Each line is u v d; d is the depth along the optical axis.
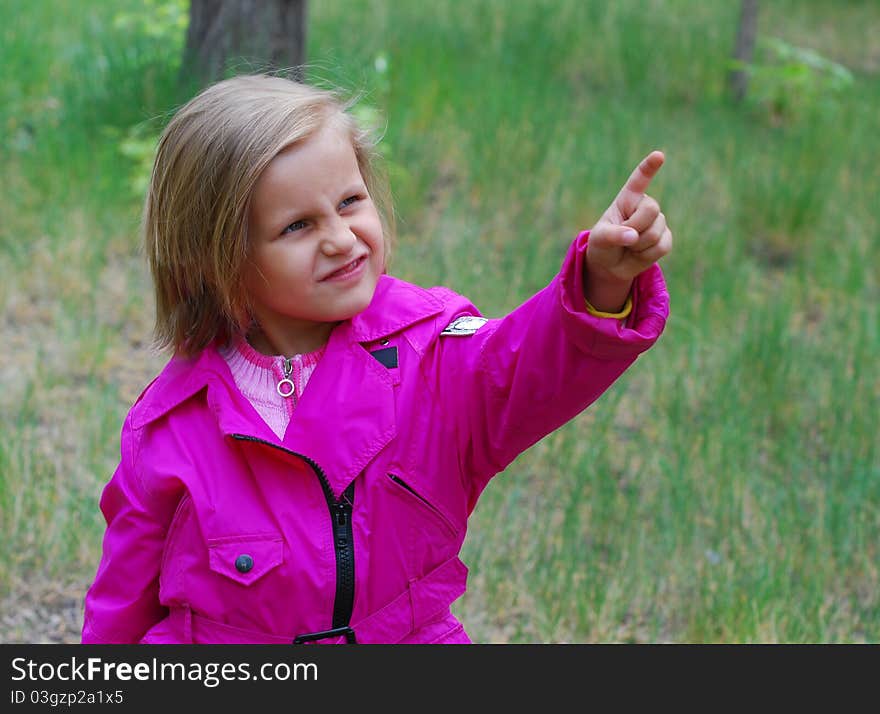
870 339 5.02
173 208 1.62
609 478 3.75
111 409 3.99
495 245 5.61
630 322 1.45
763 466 4.09
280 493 1.59
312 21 7.87
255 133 1.53
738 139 7.04
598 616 3.16
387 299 1.69
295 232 1.56
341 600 1.57
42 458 3.70
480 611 3.24
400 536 1.60
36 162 5.66
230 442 1.63
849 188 6.69
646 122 7.16
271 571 1.57
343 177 1.56
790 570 3.46
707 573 3.41
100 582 1.74
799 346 4.96
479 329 1.63
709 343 4.87
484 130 6.41
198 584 1.62
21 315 4.66
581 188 6.00
